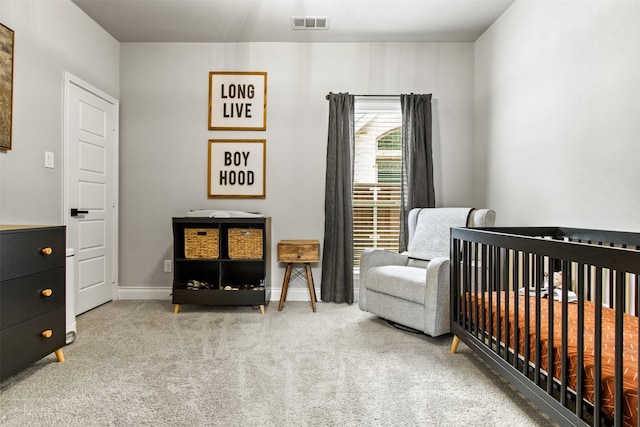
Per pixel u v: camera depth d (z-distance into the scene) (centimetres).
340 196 353
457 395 175
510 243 166
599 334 111
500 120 320
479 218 272
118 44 366
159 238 368
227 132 369
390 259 307
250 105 368
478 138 361
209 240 318
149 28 341
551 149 253
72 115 298
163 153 368
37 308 194
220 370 202
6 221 236
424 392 178
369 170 373
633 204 190
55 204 279
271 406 165
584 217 223
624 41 195
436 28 342
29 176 254
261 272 357
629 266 100
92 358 217
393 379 192
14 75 240
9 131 235
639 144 187
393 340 250
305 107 369
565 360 129
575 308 189
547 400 137
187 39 363
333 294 356
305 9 311
